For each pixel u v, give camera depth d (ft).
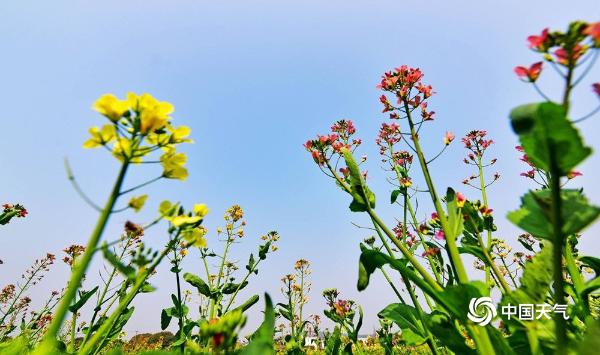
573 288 0.95
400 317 0.98
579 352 0.45
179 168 0.55
